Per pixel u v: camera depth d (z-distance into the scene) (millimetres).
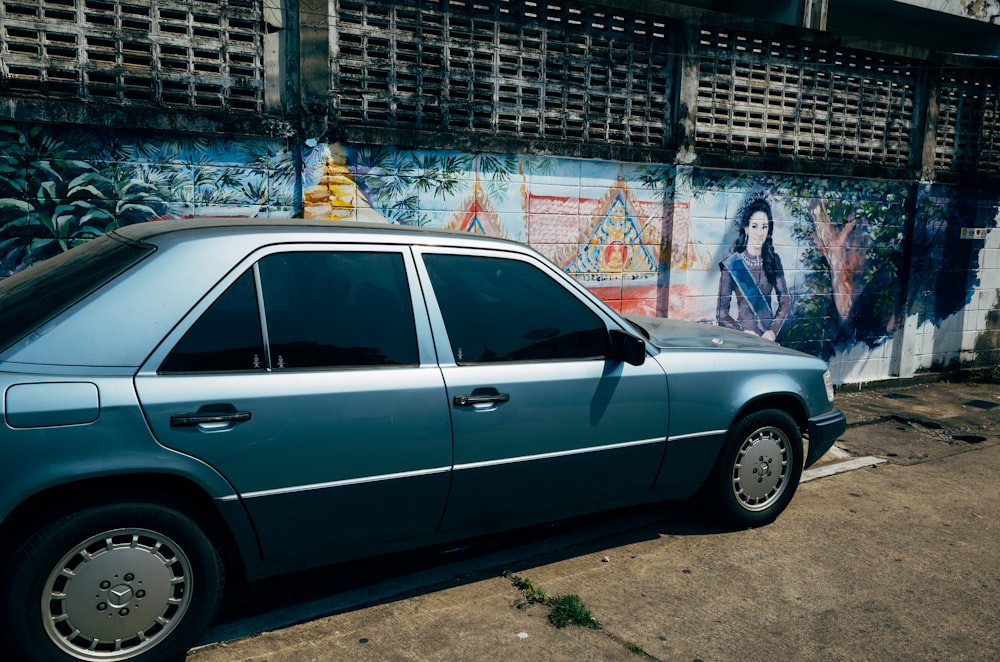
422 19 6383
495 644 3275
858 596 3834
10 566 2594
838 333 9125
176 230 3205
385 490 3303
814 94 8570
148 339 2854
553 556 4203
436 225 6586
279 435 3029
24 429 2590
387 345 3342
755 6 8609
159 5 5383
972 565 4258
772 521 4785
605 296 7523
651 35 7484
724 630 3459
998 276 10305
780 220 8484
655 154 7520
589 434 3820
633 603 3686
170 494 2891
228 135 5668
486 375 3529
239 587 3744
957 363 10172
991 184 9922
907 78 9172
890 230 9305
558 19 6984
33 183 5152
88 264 3137
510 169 6867
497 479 3590
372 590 3742
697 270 7988
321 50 5895
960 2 9398
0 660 2699
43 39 5094
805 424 4844
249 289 3090
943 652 3350
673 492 4293
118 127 5285
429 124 6504
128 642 2854
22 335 2730
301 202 5988
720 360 4348
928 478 5852
